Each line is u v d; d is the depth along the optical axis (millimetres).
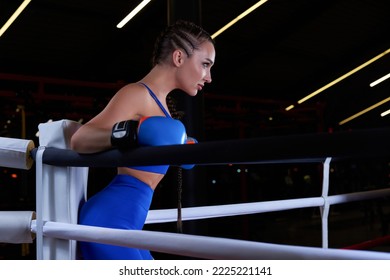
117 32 8258
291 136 492
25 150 879
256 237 7766
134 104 944
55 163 848
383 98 13227
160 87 1026
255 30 9578
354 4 9484
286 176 10797
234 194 9891
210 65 1045
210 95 9148
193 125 3041
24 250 5352
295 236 7758
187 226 3164
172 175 3164
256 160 528
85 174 983
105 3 7582
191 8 3125
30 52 8367
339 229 8484
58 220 894
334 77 11859
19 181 7297
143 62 9555
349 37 10758
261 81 11664
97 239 735
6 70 8422
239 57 10242
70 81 7684
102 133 759
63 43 8383
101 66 9141
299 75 11914
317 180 11359
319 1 8984
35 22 7656
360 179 10898
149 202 985
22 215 883
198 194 3111
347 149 440
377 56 11531
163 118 753
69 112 7461
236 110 9430
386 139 413
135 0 7570
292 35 10023
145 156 659
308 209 11406
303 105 10680
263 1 8211
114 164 718
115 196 932
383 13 10203
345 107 13727
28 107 6656
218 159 561
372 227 8344
